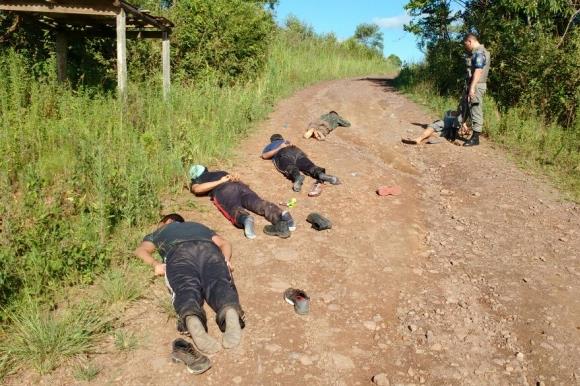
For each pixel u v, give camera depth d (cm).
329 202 624
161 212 546
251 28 1483
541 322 385
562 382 322
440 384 321
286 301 404
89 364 317
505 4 1201
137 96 898
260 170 723
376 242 523
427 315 396
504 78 1209
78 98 841
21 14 975
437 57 1594
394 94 1677
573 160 813
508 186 696
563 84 1084
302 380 318
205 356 326
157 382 306
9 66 852
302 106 1319
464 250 512
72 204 509
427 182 738
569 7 1195
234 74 1455
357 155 845
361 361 341
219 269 370
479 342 363
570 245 520
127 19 1027
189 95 1069
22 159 598
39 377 303
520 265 479
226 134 863
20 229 435
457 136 977
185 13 1370
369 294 424
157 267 389
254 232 515
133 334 345
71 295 385
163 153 672
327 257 483
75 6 898
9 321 351
